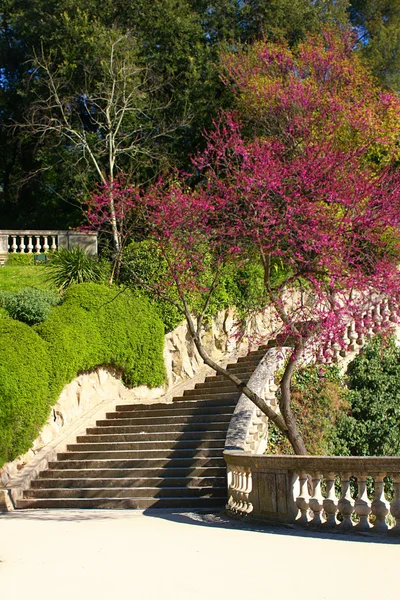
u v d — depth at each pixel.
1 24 37.38
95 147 30.92
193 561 8.54
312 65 28.56
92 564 8.54
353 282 13.91
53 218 38.75
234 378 14.60
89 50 31.50
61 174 33.09
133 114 31.09
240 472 13.05
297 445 14.35
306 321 14.40
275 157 16.70
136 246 22.30
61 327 18.97
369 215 14.48
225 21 33.75
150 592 7.05
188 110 31.84
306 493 11.00
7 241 27.17
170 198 15.09
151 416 19.53
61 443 18.03
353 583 7.21
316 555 8.67
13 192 39.69
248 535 10.46
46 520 13.27
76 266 22.95
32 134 34.31
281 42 31.86
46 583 7.56
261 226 14.47
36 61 31.12
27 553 9.40
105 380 20.83
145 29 32.97
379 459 10.00
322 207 14.45
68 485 16.36
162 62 32.50
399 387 19.80
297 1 33.47
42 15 34.06
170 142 32.53
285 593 6.89
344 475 10.43
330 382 19.08
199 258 14.74
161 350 22.19
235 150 15.87
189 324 14.76
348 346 18.62
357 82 28.05
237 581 7.43
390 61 36.38
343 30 33.28
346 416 19.03
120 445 17.81
